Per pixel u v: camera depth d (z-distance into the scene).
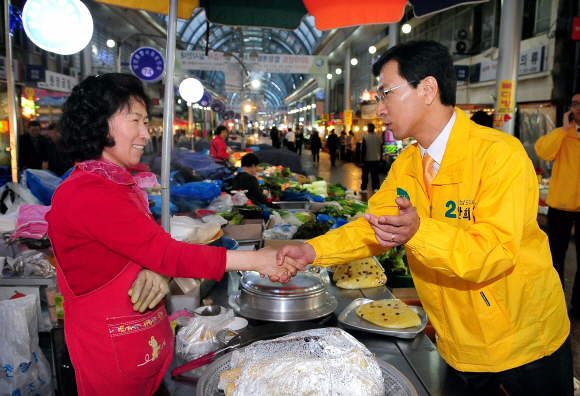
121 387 1.05
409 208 1.04
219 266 1.09
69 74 12.55
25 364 1.68
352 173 15.47
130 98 1.07
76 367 1.04
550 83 9.70
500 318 1.22
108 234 0.99
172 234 1.73
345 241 1.41
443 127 1.26
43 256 2.00
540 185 7.38
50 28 2.28
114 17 14.85
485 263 1.03
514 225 1.06
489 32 11.98
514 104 7.93
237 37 34.94
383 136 16.89
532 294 1.24
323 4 2.80
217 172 5.23
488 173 1.14
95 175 1.02
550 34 9.66
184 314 1.62
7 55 2.93
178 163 4.86
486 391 1.36
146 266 1.03
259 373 0.95
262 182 5.67
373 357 1.02
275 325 1.50
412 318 1.57
